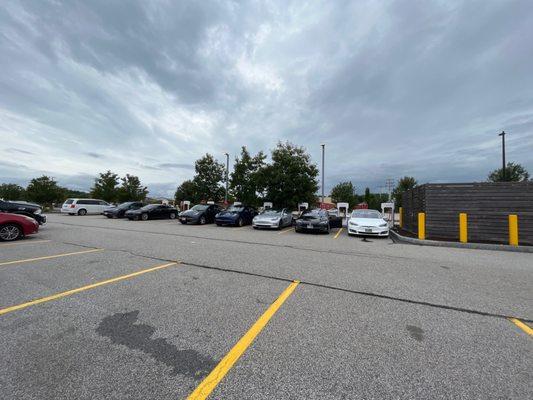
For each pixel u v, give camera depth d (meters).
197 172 29.19
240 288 4.66
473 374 2.46
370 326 3.36
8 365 2.45
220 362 2.57
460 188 11.84
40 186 31.52
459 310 3.92
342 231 15.66
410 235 13.03
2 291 4.29
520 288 5.02
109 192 33.31
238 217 17.00
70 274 5.28
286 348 2.83
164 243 9.28
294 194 21.27
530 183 10.96
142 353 2.69
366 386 2.28
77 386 2.21
